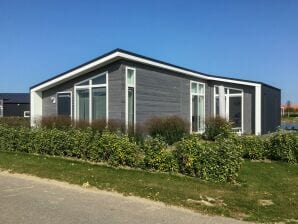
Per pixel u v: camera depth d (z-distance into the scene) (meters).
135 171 10.82
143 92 18.88
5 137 15.02
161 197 8.17
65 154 13.30
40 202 7.74
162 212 7.23
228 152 9.95
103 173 10.44
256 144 13.52
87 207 7.44
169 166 10.67
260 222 6.87
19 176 10.38
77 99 19.20
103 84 18.11
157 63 19.44
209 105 26.20
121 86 17.42
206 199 8.16
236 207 7.68
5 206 7.42
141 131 16.80
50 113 20.38
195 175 10.27
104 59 17.39
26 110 53.25
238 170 10.30
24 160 12.45
